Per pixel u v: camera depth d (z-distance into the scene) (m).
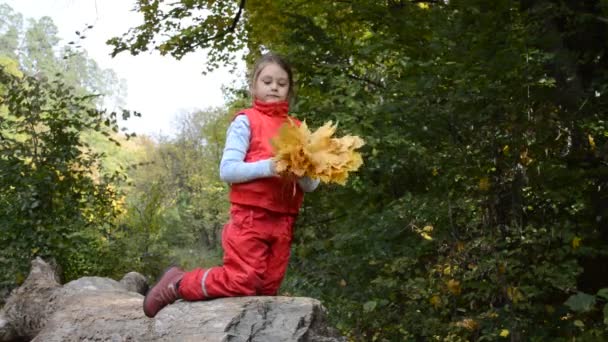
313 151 2.90
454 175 5.65
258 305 3.11
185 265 17.14
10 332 5.77
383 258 6.74
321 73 8.08
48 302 5.64
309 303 3.17
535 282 5.37
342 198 7.37
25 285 6.05
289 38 8.23
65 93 9.68
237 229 3.20
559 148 5.34
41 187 9.22
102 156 10.00
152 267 11.41
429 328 5.98
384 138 6.18
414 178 6.53
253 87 3.30
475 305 5.86
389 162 6.57
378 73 7.89
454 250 5.54
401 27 7.05
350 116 6.92
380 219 6.48
